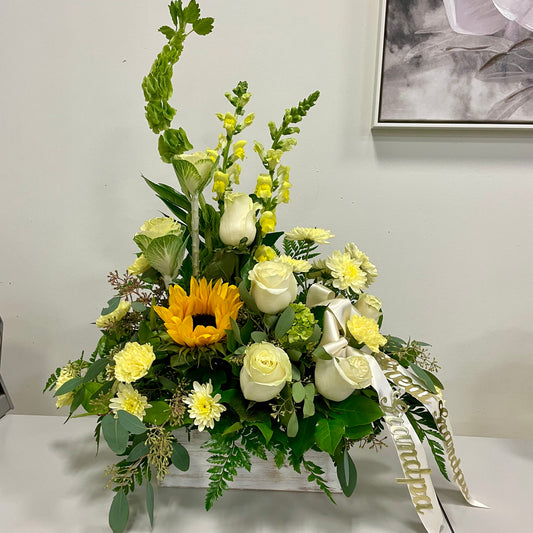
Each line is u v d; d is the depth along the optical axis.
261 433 0.50
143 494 0.59
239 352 0.48
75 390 0.58
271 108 0.81
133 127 0.82
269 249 0.60
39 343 0.91
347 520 0.55
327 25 0.77
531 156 0.79
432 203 0.82
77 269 0.88
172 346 0.50
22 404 0.93
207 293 0.53
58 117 0.82
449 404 0.90
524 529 0.54
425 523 0.50
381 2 0.74
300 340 0.49
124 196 0.85
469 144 0.79
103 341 0.65
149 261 0.55
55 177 0.85
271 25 0.78
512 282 0.84
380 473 0.65
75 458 0.68
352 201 0.83
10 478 0.63
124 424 0.45
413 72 0.76
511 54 0.74
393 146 0.80
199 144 0.83
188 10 0.53
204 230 0.63
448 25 0.74
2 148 0.84
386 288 0.86
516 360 0.87
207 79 0.80
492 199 0.81
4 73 0.81
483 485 0.64
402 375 0.54
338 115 0.80
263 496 0.59
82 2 0.78
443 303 0.86
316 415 0.50
